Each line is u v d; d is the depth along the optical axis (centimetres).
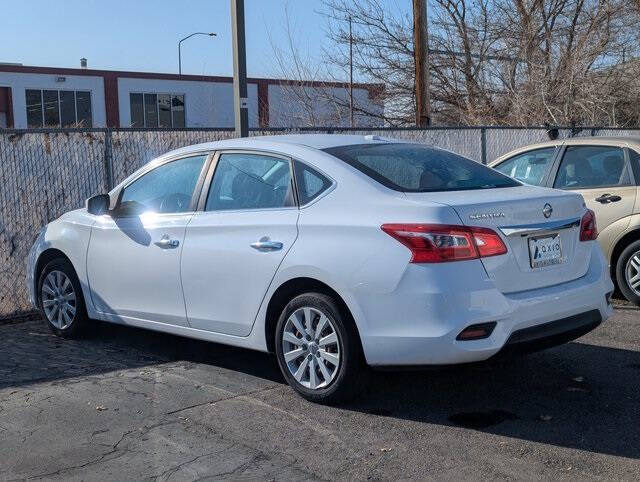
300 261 514
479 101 2023
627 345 661
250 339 557
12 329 754
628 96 2000
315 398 523
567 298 502
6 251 784
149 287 619
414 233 468
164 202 625
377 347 482
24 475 424
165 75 4197
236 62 922
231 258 557
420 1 1333
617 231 794
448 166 568
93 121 4097
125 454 450
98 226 664
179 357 650
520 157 892
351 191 513
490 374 590
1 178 776
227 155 596
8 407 528
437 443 462
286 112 2000
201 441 468
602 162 821
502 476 418
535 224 498
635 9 2003
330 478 418
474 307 463
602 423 491
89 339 710
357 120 2030
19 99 3894
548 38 2002
